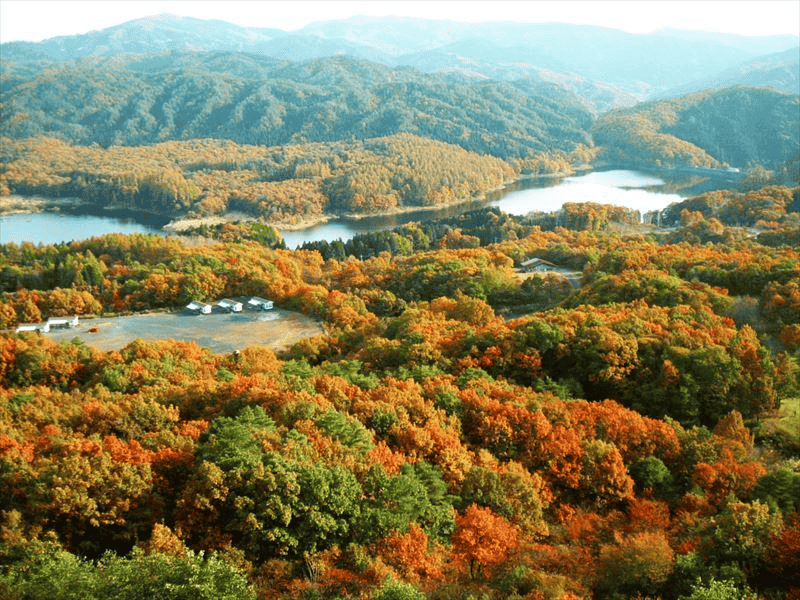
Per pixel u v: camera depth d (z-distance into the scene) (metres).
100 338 172.62
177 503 63.97
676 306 136.75
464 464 75.81
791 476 74.25
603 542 68.56
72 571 53.22
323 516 62.59
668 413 104.56
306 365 121.19
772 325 135.25
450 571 61.16
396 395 92.19
